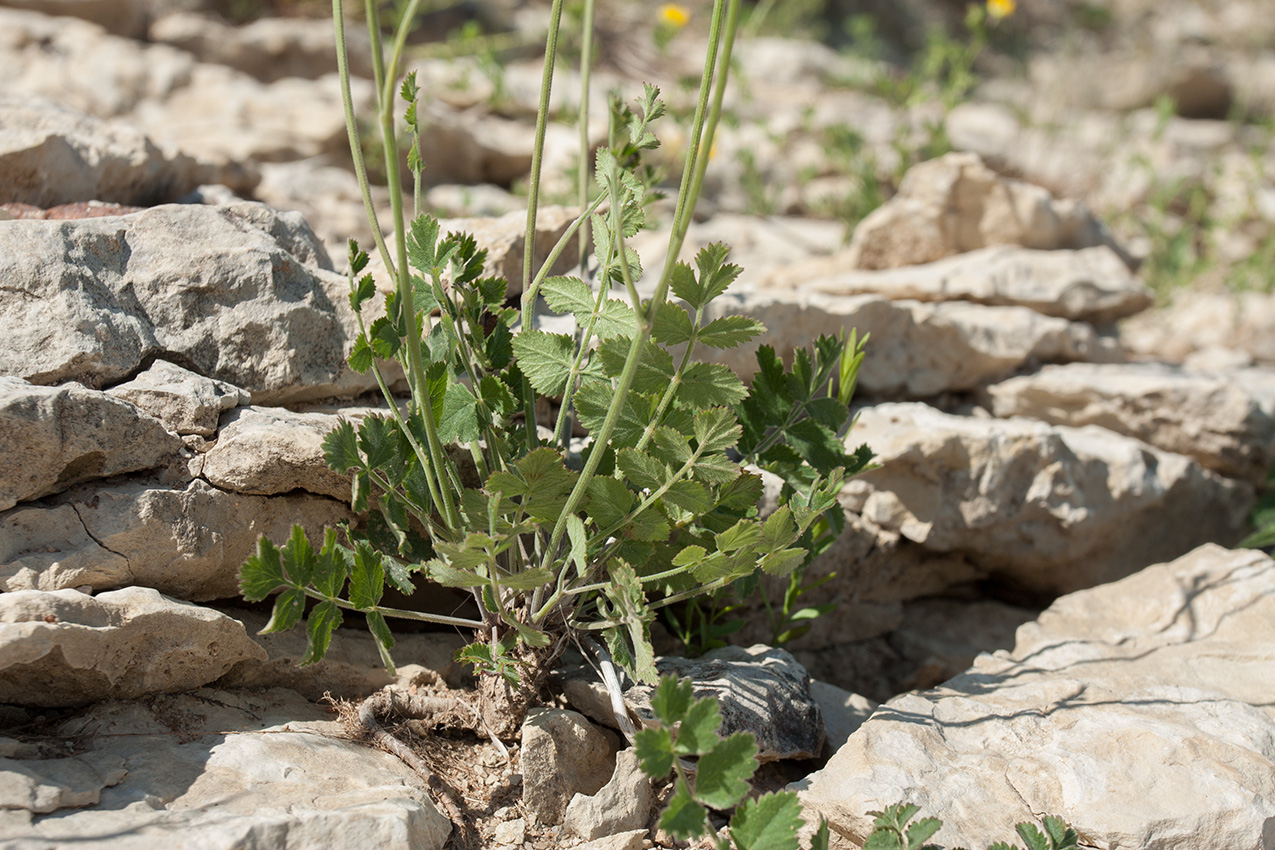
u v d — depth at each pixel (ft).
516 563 7.39
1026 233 14.14
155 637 6.81
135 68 16.79
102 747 6.48
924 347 11.95
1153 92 31.91
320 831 5.95
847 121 21.01
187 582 7.27
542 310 10.26
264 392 8.16
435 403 7.14
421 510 7.27
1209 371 13.42
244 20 21.25
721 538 6.51
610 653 7.77
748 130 21.03
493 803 7.14
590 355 7.77
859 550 10.72
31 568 6.61
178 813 5.93
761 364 8.25
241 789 6.29
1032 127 24.13
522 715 7.55
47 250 7.54
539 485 6.48
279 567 6.21
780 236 17.33
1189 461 11.88
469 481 8.43
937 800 6.91
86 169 10.84
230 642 7.13
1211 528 12.38
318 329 8.43
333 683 7.82
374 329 6.89
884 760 7.21
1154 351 16.14
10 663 6.03
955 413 12.42
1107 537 11.43
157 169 11.73
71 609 6.41
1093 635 9.40
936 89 22.80
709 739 5.85
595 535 6.98
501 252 9.81
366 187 6.73
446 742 7.62
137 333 7.72
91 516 6.88
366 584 6.62
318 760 6.75
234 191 13.52
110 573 6.86
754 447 8.28
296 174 15.11
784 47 26.58
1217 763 7.18
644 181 8.63
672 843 7.06
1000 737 7.63
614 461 7.49
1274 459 12.28
